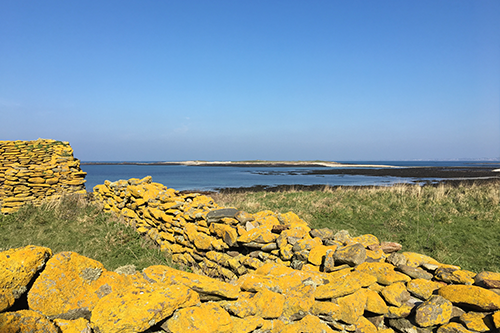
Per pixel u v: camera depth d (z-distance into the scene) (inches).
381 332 131.4
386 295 136.0
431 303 124.3
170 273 134.0
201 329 103.6
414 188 688.4
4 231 352.2
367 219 406.3
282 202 561.0
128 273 128.6
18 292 89.0
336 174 2439.7
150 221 328.5
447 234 333.4
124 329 92.3
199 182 1609.3
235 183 1517.0
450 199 504.7
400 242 318.0
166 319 106.5
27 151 518.0
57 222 377.1
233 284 150.0
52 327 83.6
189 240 260.5
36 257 95.4
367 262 153.2
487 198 480.7
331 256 163.0
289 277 145.4
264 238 201.9
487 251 287.4
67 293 99.2
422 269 153.0
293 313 131.3
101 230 348.8
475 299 120.3
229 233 217.0
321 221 405.1
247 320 120.3
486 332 113.5
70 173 538.6
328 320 131.3
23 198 488.1
